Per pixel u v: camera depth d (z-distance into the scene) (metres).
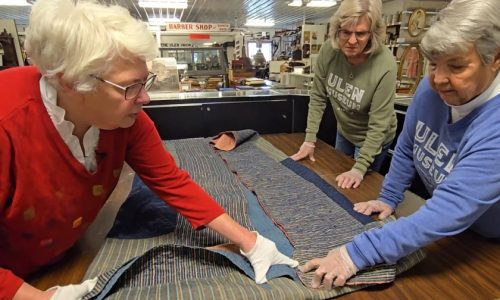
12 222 0.67
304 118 2.03
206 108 1.87
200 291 0.66
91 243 0.90
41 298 0.60
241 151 1.62
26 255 0.74
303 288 0.71
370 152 1.38
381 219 1.01
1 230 0.69
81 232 0.84
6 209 0.65
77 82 0.57
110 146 0.75
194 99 1.84
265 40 13.16
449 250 0.85
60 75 0.57
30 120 0.61
